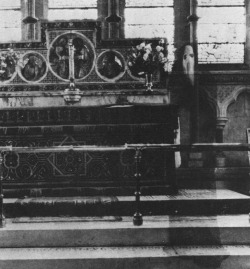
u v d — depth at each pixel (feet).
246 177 27.40
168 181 23.44
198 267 16.26
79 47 26.37
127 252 16.87
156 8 29.71
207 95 28.25
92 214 20.90
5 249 17.40
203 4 29.66
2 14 29.40
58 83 26.30
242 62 29.32
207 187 27.43
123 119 23.56
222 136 28.22
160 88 26.16
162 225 18.20
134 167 23.44
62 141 23.56
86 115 23.53
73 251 17.07
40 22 26.55
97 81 26.43
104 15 29.14
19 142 23.49
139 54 25.68
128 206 20.89
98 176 23.43
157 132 23.59
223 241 17.81
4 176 23.25
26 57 26.37
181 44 28.91
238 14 29.63
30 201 20.97
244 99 28.63
